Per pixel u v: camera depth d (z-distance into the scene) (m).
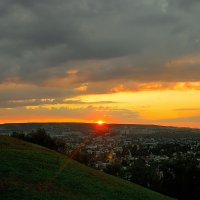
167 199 38.88
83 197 28.31
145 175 65.88
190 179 61.56
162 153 130.88
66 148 70.62
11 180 28.23
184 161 67.06
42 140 67.75
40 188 27.91
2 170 30.56
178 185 62.28
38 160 37.97
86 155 70.94
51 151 50.31
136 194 35.66
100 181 36.69
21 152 40.75
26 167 33.44
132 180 66.75
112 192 33.03
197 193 61.41
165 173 63.91
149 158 114.12
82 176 36.19
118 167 71.56
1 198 24.14
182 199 62.53
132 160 103.12
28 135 68.25
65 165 39.69
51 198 25.88
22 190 26.28
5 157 35.94
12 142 49.16
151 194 38.72
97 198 29.22
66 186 30.42
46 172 33.28
